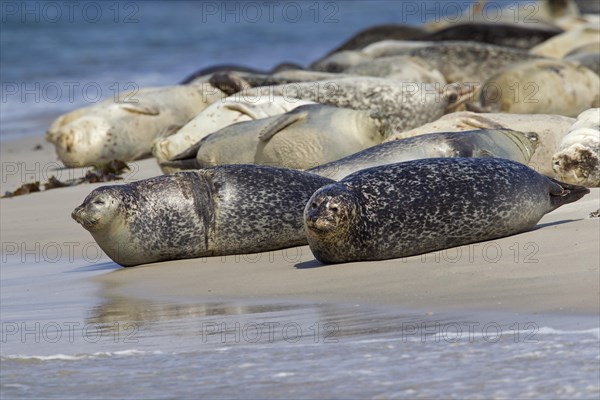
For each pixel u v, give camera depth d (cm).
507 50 7175
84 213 2780
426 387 1520
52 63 11375
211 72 7644
